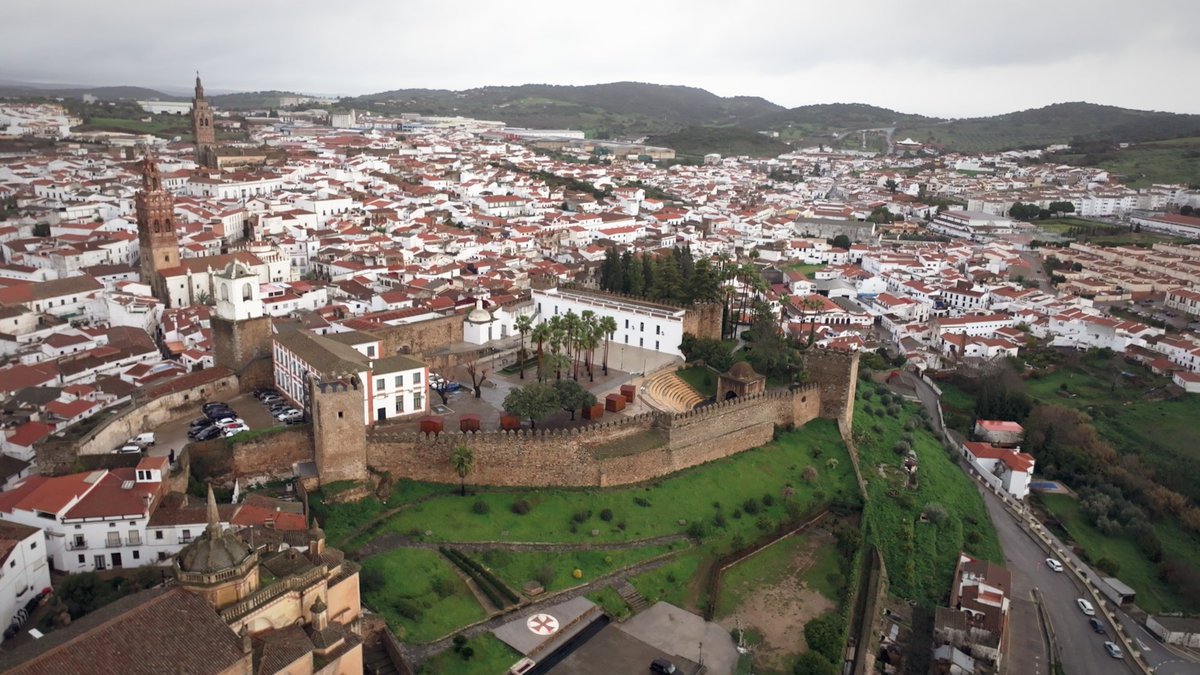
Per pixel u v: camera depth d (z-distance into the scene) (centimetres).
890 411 18788
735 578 11694
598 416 13688
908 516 14238
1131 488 17025
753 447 15000
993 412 19800
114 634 6075
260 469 11394
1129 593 13300
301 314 18800
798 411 15950
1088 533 15588
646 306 18062
